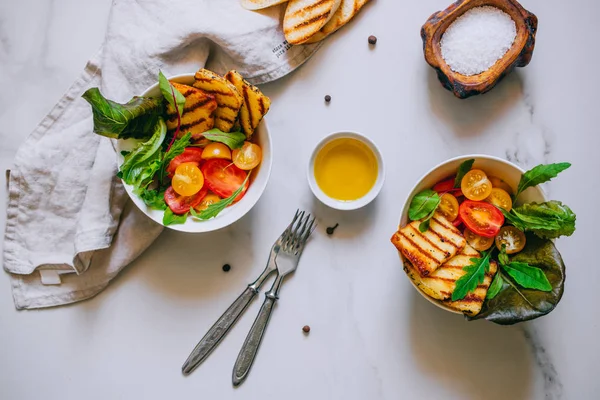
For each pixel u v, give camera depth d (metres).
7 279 0.69
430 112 0.68
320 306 0.68
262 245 0.68
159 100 0.61
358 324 0.68
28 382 0.69
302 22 0.64
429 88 0.68
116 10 0.65
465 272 0.59
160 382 0.68
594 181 0.68
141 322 0.68
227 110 0.60
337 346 0.68
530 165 0.68
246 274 0.68
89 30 0.69
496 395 0.67
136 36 0.65
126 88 0.65
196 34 0.64
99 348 0.68
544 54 0.68
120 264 0.67
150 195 0.61
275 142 0.68
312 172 0.65
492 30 0.64
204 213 0.60
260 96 0.60
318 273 0.68
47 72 0.69
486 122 0.68
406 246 0.59
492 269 0.59
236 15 0.65
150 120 0.61
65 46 0.69
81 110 0.68
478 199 0.61
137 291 0.69
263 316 0.67
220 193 0.62
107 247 0.65
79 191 0.67
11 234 0.68
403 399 0.67
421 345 0.68
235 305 0.67
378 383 0.68
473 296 0.59
